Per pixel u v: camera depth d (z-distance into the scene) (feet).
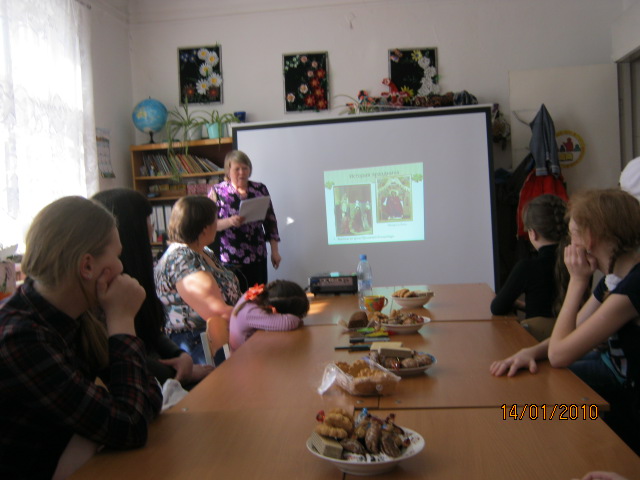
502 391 4.53
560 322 5.21
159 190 16.89
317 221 15.75
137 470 3.38
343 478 3.17
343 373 4.66
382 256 15.57
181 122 17.03
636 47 14.25
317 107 17.13
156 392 4.26
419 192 15.38
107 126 16.30
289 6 17.13
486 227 15.16
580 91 15.66
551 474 3.12
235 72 17.43
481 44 16.58
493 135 16.15
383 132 15.47
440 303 8.73
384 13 16.87
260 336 6.89
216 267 8.71
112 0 16.58
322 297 9.99
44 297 3.59
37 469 3.61
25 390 3.33
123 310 4.01
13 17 11.66
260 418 4.13
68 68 13.67
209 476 3.26
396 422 3.95
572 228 5.26
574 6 16.22
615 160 15.61
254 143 15.92
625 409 5.39
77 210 3.67
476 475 3.14
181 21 17.56
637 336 4.95
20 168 11.77
